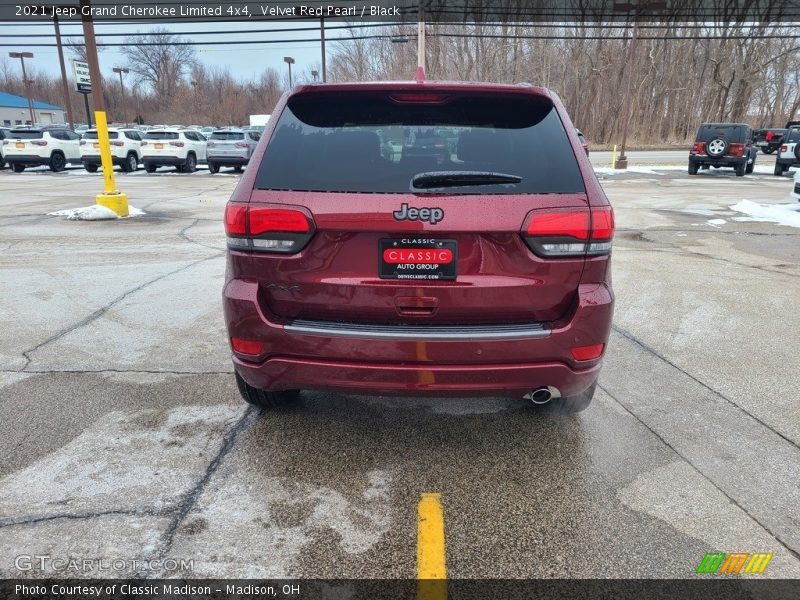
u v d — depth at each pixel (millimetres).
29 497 2525
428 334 2451
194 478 2697
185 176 21750
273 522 2404
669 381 3793
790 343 4488
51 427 3135
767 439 3082
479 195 2402
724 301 5602
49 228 9539
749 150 21016
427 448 2992
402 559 2211
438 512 2486
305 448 2977
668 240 8938
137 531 2326
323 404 3461
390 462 2861
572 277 2484
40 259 7211
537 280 2467
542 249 2430
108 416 3268
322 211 2418
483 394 2598
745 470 2799
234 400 3488
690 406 3451
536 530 2381
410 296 2463
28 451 2895
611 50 41938
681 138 46000
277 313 2613
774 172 21312
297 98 2727
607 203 2504
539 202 2414
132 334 4566
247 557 2203
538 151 2553
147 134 22891
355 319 2545
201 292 5758
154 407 3383
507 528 2391
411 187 2414
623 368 3996
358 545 2281
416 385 2535
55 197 14023
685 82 44625
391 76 40906
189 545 2258
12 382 3680
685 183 18562
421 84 2641
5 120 71562
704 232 9703
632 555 2240
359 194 2416
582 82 44219
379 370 2516
